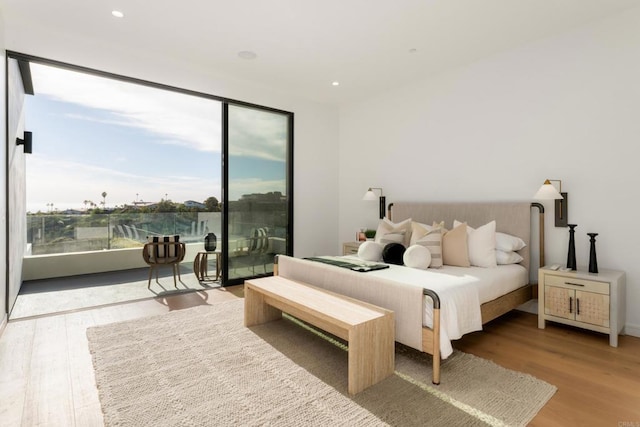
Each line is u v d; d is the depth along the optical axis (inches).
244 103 177.9
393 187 189.3
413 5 106.6
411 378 81.0
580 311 107.0
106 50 136.0
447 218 157.5
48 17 115.3
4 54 113.3
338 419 64.9
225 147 174.6
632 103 109.9
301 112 203.8
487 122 147.2
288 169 200.1
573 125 122.6
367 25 119.2
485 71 147.2
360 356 74.9
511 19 115.0
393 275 101.0
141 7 108.7
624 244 112.3
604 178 116.1
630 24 109.6
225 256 176.2
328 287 109.7
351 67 156.9
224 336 107.0
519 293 121.3
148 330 111.6
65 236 211.2
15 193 143.4
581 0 104.0
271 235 194.1
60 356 92.3
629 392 75.3
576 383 79.4
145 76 145.9
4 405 69.4
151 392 74.0
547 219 130.3
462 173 156.8
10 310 127.3
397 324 86.5
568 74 123.4
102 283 184.9
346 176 218.8
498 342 104.3
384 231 157.8
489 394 73.9
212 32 125.0
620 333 110.0
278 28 121.6
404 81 175.3
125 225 232.4
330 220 220.5
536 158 132.6
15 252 145.6
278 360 90.4
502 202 141.0
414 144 177.8
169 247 180.5
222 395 73.2
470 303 91.7
